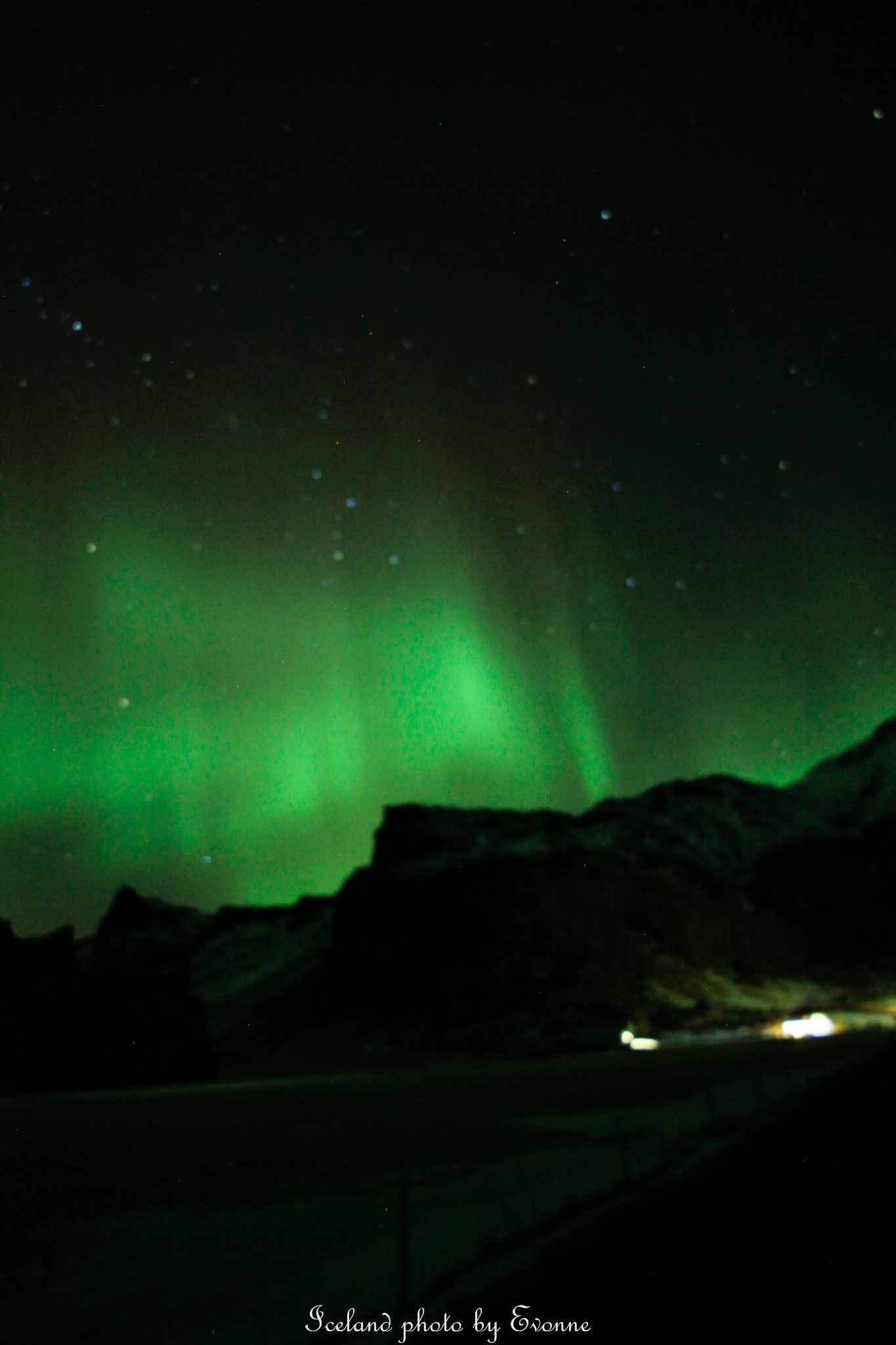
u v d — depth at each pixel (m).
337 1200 9.84
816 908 107.62
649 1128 15.36
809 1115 16.09
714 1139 13.77
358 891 103.19
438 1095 25.64
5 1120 21.62
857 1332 5.69
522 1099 22.27
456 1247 7.44
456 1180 10.86
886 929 103.94
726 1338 5.55
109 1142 16.31
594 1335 5.54
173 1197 10.43
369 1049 78.75
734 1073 26.83
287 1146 14.86
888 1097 18.19
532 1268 6.84
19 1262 7.45
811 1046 39.47
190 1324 5.63
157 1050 49.25
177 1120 20.69
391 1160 12.79
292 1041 88.62
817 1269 6.99
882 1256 7.33
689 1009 76.62
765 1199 9.59
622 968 85.25
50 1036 42.72
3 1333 5.56
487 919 89.31
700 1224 8.50
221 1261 7.28
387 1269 6.82
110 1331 5.54
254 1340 5.27
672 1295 6.38
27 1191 10.96
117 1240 8.20
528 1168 11.50
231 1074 67.00
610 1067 34.50
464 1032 75.44
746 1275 6.89
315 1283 6.49
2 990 42.94
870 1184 10.25
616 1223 8.31
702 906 101.12
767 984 91.19
